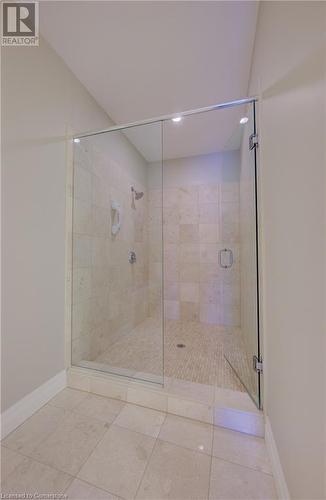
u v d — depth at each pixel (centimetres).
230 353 181
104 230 193
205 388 128
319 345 50
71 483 83
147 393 125
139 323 244
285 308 75
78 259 161
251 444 100
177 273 279
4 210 106
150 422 113
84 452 96
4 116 106
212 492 80
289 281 71
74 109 159
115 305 206
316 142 50
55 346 138
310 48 53
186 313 275
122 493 80
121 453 95
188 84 168
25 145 118
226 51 139
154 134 222
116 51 139
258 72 121
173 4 111
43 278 130
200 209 274
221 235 264
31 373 120
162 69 154
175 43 133
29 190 121
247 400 116
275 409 88
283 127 76
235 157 259
